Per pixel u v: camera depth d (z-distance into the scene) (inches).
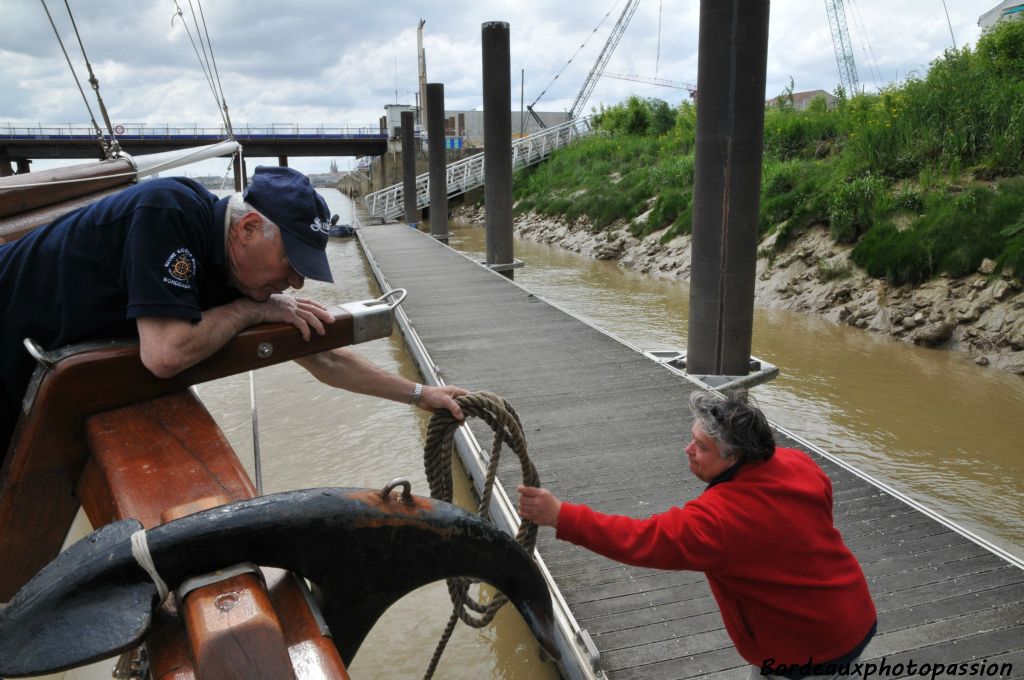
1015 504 196.5
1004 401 270.1
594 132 1290.6
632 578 151.0
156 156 186.1
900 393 283.0
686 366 291.7
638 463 205.5
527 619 59.8
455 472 233.9
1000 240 349.7
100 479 51.6
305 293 563.5
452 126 2333.9
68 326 59.5
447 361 308.8
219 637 35.9
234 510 43.1
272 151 1672.0
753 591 81.1
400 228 964.6
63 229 59.6
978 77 491.8
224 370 61.9
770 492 79.0
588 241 740.7
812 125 647.8
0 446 65.4
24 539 61.2
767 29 250.7
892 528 166.9
